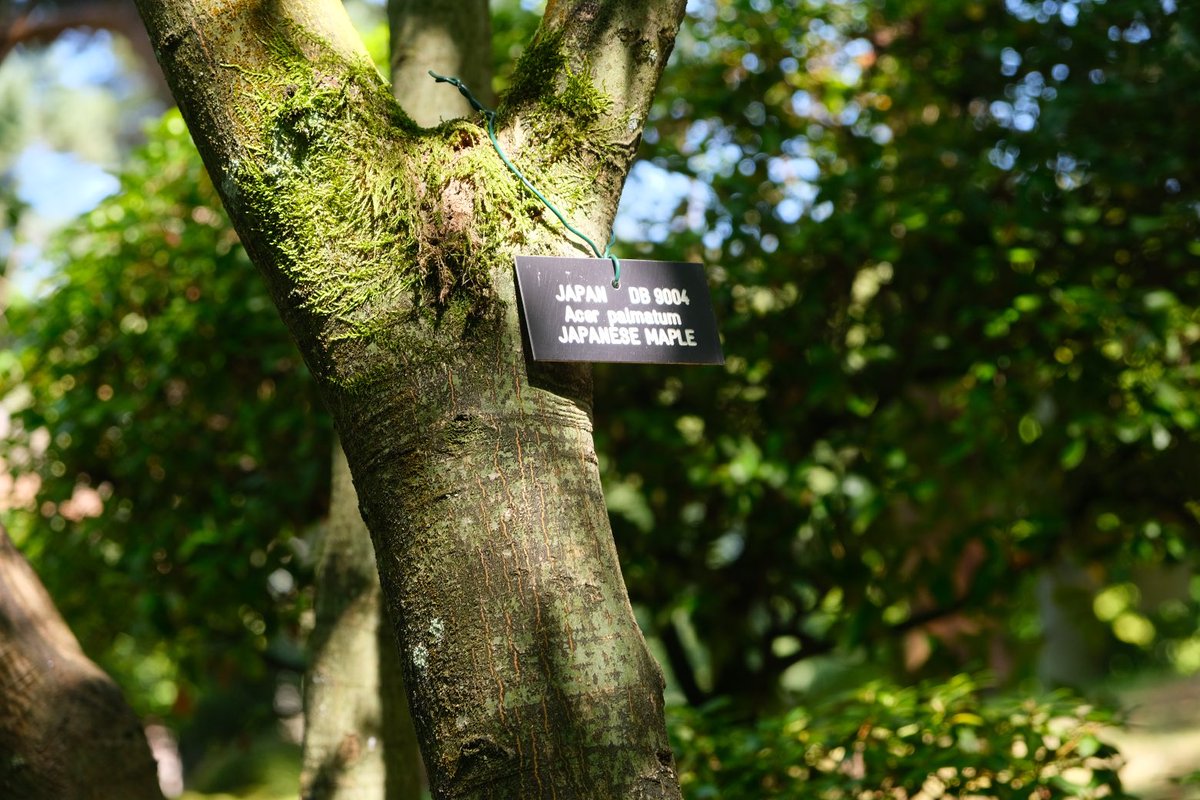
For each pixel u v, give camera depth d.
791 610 3.82
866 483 3.40
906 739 2.51
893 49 3.73
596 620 1.39
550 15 1.68
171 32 1.52
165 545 3.45
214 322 3.32
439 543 1.40
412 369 1.45
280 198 1.49
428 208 1.51
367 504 1.48
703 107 3.60
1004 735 2.53
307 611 3.62
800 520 3.48
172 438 3.37
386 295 1.47
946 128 3.71
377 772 2.36
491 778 1.33
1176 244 3.37
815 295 3.34
